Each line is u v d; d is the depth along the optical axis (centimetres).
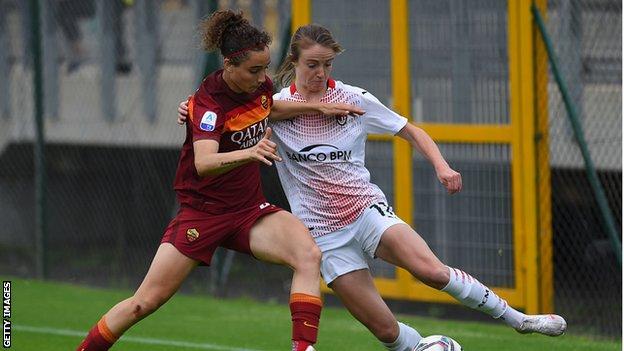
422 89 2947
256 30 1702
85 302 3216
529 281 2806
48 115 4388
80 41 4359
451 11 2873
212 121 1717
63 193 4391
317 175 1836
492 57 2819
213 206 1788
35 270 3850
